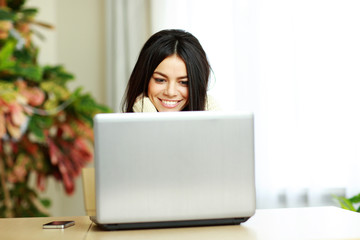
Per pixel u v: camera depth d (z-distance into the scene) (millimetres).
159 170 1139
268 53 3084
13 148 2852
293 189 3043
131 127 1132
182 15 3242
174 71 1562
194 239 1049
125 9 3408
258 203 3092
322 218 1296
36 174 3361
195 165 1146
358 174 2893
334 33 2965
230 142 1155
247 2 3131
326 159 2984
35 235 1154
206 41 3193
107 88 3453
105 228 1171
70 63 3666
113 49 3416
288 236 1056
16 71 2732
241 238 1047
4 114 2643
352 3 2920
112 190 1131
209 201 1151
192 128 1145
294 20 3035
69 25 3670
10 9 3064
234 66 3160
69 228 1245
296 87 3027
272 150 3076
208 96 1843
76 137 3051
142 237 1079
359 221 1242
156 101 1603
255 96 3104
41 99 2850
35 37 3607
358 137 2900
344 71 2938
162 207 1140
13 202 2977
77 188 3627
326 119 2982
